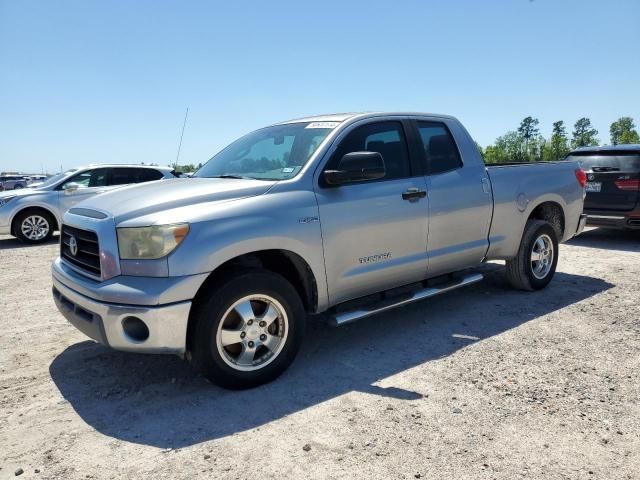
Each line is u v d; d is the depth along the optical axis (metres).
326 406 3.36
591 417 3.16
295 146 4.34
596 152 9.41
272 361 3.70
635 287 6.21
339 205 4.04
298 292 4.10
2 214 11.21
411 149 4.71
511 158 119.69
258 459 2.78
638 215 8.84
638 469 2.64
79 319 3.58
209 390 3.63
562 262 7.82
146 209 3.47
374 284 4.36
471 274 5.33
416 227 4.57
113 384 3.75
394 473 2.62
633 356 4.11
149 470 2.70
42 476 2.66
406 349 4.34
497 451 2.81
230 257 3.45
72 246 3.84
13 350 4.46
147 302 3.22
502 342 4.45
